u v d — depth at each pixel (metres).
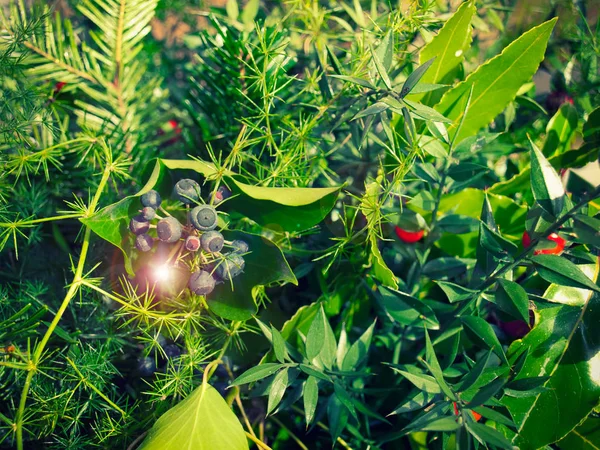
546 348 0.18
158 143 0.27
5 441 0.20
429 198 0.21
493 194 0.22
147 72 0.28
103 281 0.20
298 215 0.17
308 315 0.20
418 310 0.18
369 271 0.21
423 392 0.17
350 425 0.19
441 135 0.19
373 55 0.17
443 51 0.21
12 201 0.22
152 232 0.17
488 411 0.14
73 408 0.18
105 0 0.22
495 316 0.21
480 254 0.17
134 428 0.18
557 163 0.23
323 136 0.23
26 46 0.22
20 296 0.21
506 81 0.21
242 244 0.16
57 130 0.22
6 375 0.20
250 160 0.24
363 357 0.19
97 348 0.20
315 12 0.24
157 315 0.17
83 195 0.25
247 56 0.23
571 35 0.27
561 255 0.17
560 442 0.18
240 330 0.20
